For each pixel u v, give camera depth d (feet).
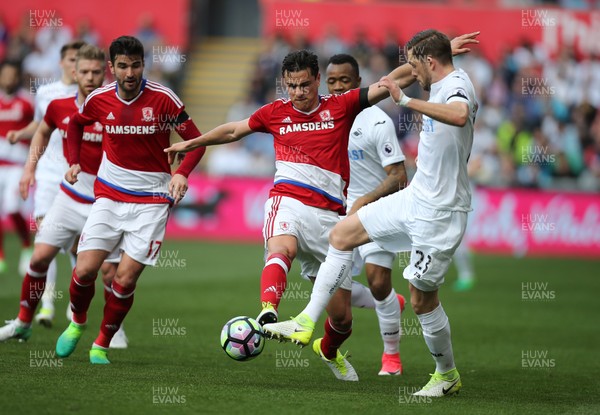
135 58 77.15
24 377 69.67
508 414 64.85
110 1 276.62
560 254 222.48
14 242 210.59
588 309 142.92
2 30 270.46
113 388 66.80
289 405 63.77
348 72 86.22
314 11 272.72
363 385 77.66
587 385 82.43
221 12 308.40
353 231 71.72
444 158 68.64
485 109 247.91
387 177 85.20
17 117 153.69
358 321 126.62
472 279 173.37
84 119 81.66
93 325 107.76
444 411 64.80
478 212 225.97
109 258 84.89
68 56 100.63
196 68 292.40
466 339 112.27
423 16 269.23
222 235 232.32
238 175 235.81
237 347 69.41
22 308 89.45
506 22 265.13
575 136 246.27
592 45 261.44
